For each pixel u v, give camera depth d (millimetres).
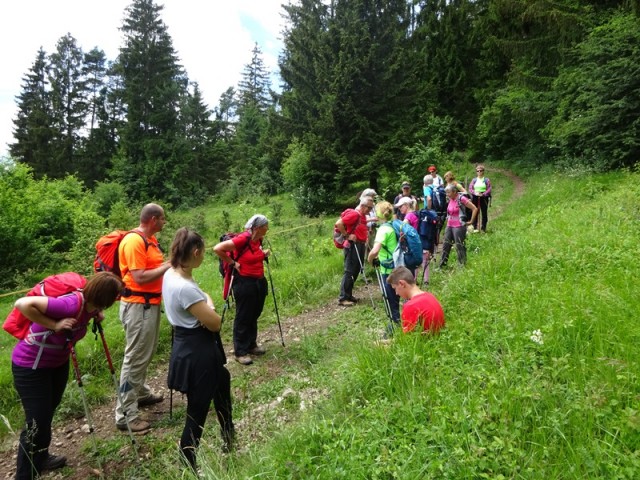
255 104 58875
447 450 2443
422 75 33281
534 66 20109
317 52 22031
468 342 3756
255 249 5637
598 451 2191
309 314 7535
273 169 32812
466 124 31609
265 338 6633
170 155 38188
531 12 17453
